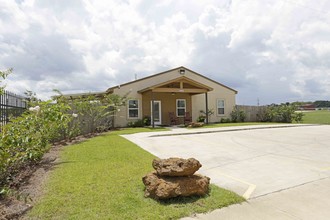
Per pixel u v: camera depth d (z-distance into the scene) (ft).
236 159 22.26
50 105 22.44
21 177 15.55
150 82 63.16
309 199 12.82
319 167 19.15
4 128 14.23
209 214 11.05
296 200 12.69
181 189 12.27
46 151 22.24
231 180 16.05
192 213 11.02
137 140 33.71
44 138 20.84
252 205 12.09
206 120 64.13
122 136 37.65
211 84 72.02
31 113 19.26
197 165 13.15
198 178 13.42
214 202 12.12
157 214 10.70
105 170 17.08
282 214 11.09
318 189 14.24
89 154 22.76
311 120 81.76
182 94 67.62
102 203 11.59
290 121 73.46
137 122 58.44
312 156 23.43
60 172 16.47
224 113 73.56
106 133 42.70
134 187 13.75
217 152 25.55
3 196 12.34
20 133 15.60
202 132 43.80
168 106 65.46
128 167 18.01
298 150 26.61
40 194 12.64
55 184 14.01
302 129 50.44
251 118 77.82
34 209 10.91
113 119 56.49
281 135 40.01
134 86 60.95
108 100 50.57
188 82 59.52
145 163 19.39
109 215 10.47
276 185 14.94
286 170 18.34
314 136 38.55
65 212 10.66
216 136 39.04
